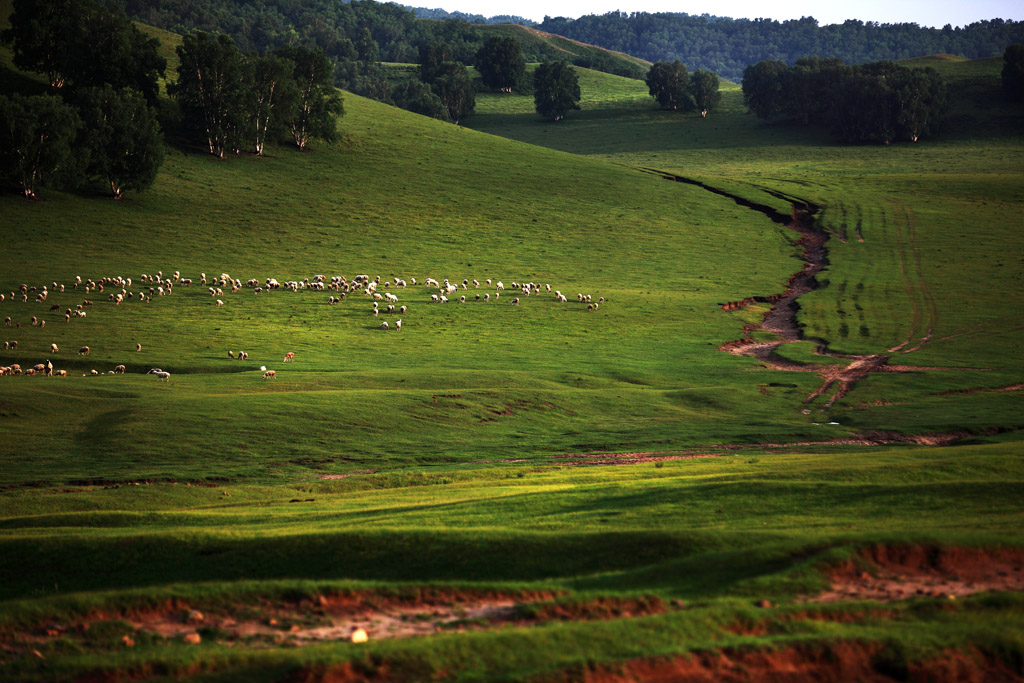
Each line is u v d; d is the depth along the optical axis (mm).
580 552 31172
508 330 114438
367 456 64125
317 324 110438
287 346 99625
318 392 77875
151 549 33906
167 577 31766
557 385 89875
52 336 95312
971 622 24031
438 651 22688
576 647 22812
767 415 84062
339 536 33219
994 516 33219
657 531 31953
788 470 45844
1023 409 81938
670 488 41500
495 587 28016
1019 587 26547
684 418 81500
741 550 29625
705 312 129625
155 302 114125
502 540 32219
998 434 73250
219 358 92375
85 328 99625
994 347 111125
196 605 27609
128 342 95688
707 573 28297
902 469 43219
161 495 50594
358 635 24672
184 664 22922
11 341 91750
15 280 117688
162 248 143500
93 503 49031
